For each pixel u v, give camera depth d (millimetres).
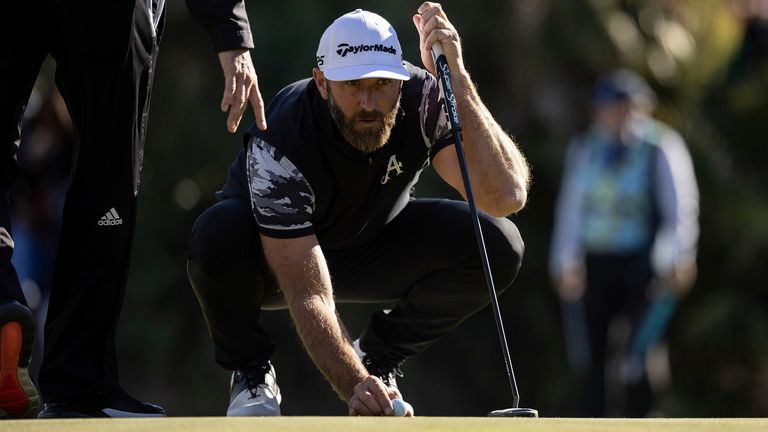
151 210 44219
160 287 44000
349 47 14125
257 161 14445
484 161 14992
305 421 11016
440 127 15062
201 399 44406
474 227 14617
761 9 47969
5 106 13000
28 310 12406
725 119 48906
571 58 45844
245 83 13930
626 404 30281
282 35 42656
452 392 46406
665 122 47844
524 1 45625
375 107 14086
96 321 13445
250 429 10273
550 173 45500
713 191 47875
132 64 12836
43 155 26797
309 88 14758
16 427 10586
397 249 15883
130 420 11133
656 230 30000
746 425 11422
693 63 47438
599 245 30109
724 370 48219
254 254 14906
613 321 30312
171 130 44125
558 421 11531
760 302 48406
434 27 15172
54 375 13453
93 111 12938
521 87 45781
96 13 12555
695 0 48438
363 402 12914
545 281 46875
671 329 48594
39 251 26891
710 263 48656
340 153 14445
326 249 15773
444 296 16016
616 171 30000
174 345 44781
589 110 45781
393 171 14961
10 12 12734
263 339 15250
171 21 43469
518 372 47125
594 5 45812
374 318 16391
